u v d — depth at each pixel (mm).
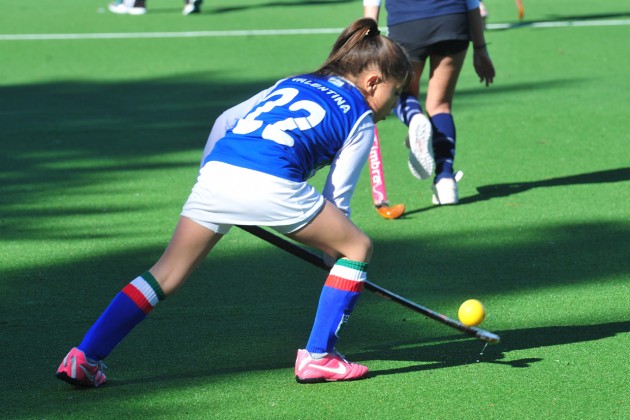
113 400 9898
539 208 17062
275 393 10078
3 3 52344
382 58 10188
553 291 13156
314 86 10070
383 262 14398
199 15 45250
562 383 10297
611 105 25547
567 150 21250
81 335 11688
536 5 47625
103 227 16219
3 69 32531
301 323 12070
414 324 12047
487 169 19859
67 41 38031
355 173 9953
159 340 11516
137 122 24547
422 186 18812
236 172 9578
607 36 37094
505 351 11188
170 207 17359
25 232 15977
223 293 13109
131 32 40094
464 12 17266
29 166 20406
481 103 26297
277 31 39812
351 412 9633
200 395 10023
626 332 11719
